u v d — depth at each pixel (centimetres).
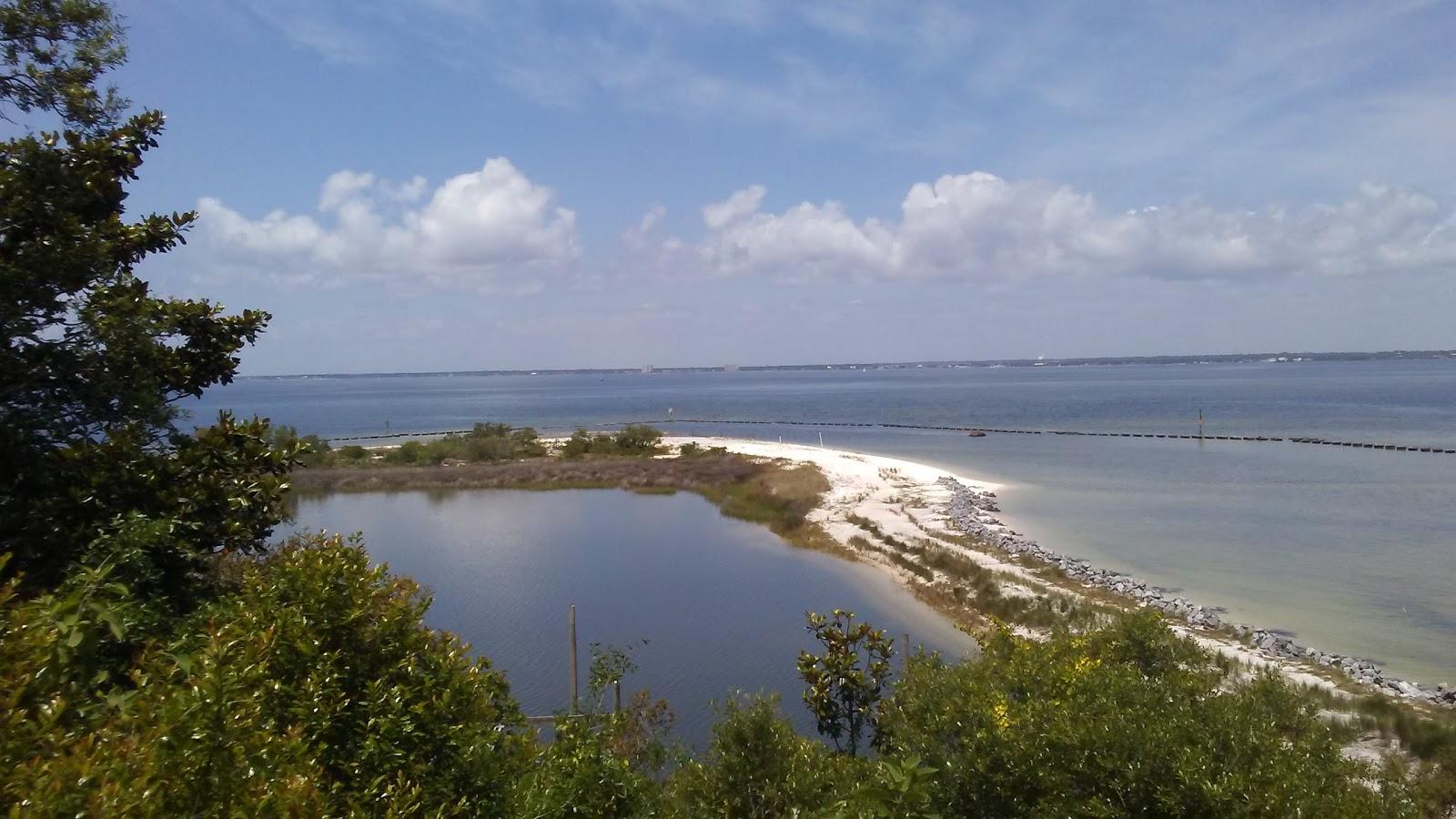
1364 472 5575
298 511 5012
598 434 8106
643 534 4184
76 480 838
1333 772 650
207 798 388
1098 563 3247
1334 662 2117
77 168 889
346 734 550
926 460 6719
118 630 497
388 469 6488
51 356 841
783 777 934
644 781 1001
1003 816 700
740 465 6312
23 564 761
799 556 3606
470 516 4797
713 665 2270
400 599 621
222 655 465
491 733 637
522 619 2719
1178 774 605
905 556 3375
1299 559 3275
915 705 902
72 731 421
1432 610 2592
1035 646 948
